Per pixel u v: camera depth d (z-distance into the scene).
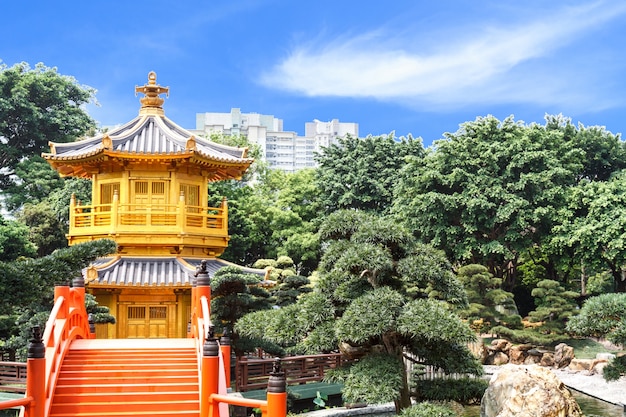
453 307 20.84
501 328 41.31
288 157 150.50
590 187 45.56
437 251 19.25
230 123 145.50
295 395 27.25
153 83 31.95
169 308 28.72
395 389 17.59
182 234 28.34
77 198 48.31
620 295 24.27
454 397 19.11
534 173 46.00
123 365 17.19
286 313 19.03
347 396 17.56
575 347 42.06
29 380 13.23
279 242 55.44
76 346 18.52
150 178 29.09
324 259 19.47
